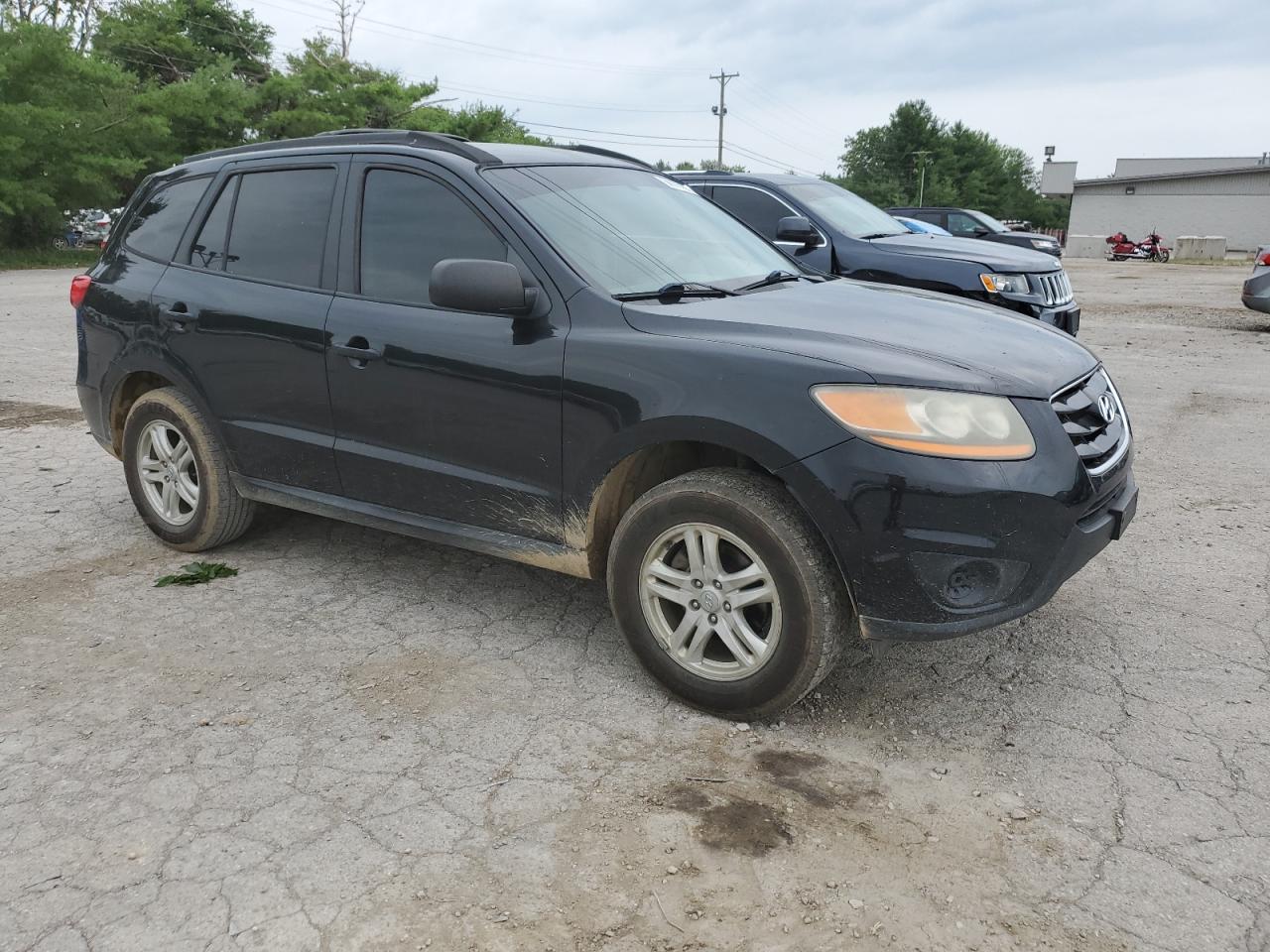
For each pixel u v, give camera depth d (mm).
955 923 2195
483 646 3602
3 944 2129
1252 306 12133
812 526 2828
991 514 2656
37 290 17828
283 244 3984
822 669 2877
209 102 32344
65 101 27141
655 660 3160
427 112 41562
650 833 2508
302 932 2164
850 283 4094
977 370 2832
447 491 3527
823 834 2508
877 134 98312
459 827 2529
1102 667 3400
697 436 2891
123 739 2949
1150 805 2617
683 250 3748
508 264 3113
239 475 4199
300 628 3744
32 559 4441
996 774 2781
